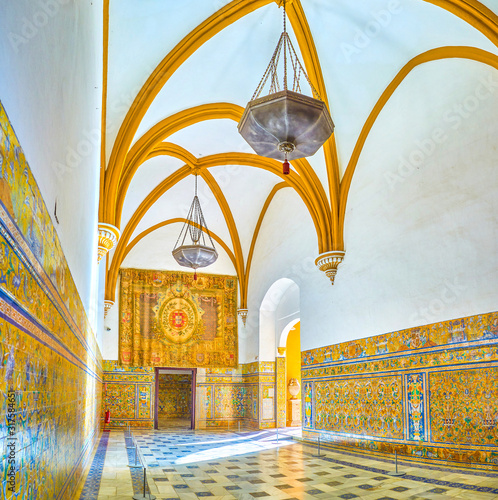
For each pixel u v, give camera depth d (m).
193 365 17.94
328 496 6.06
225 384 18.20
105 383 16.97
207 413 17.73
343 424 11.35
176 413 22.25
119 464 8.44
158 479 7.16
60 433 3.52
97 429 12.38
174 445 11.81
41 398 2.52
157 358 17.59
